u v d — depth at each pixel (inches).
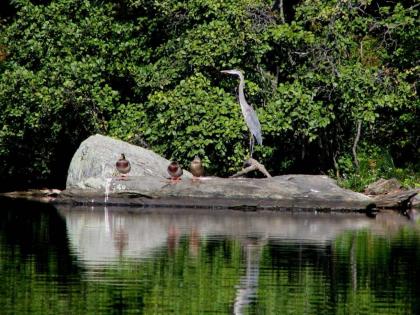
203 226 1868.8
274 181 2171.5
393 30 2453.2
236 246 1605.6
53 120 2343.8
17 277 1318.9
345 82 2284.7
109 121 2364.7
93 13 2427.4
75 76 2319.1
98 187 2196.1
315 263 1450.5
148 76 2377.0
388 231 1827.0
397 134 2504.9
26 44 2391.7
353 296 1231.5
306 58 2385.6
